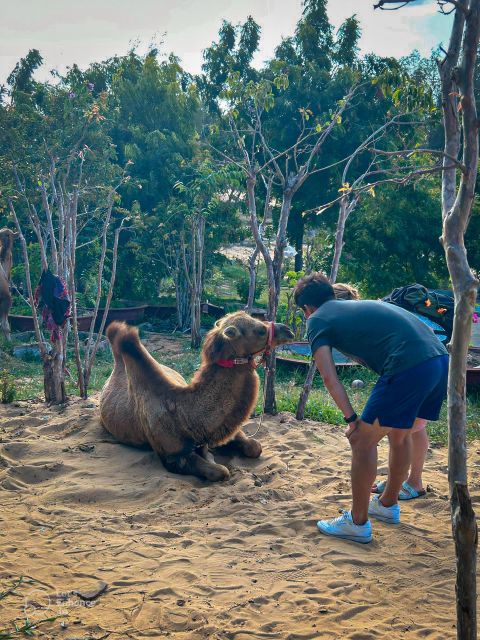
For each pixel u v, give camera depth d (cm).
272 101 923
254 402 586
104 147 1430
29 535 454
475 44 307
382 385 419
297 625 346
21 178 1072
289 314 1544
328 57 2067
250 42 2189
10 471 574
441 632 342
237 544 445
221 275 2841
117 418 650
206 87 2314
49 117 1145
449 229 309
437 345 429
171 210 1789
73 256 875
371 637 336
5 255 1427
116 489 541
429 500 523
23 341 1468
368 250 1948
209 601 368
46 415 764
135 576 396
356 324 423
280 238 765
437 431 755
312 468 611
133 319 1927
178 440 587
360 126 1883
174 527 470
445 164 371
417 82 618
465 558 253
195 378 592
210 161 1714
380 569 414
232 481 571
